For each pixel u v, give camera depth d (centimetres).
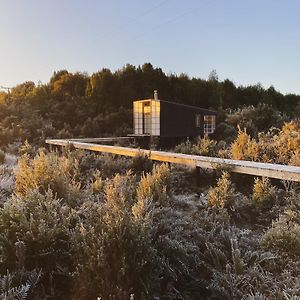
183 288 299
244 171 643
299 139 851
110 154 1131
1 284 238
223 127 2295
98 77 3397
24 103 2848
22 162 621
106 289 252
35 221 294
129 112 2867
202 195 587
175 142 2092
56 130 2423
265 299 273
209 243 345
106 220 294
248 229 452
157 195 511
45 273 272
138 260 271
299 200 496
